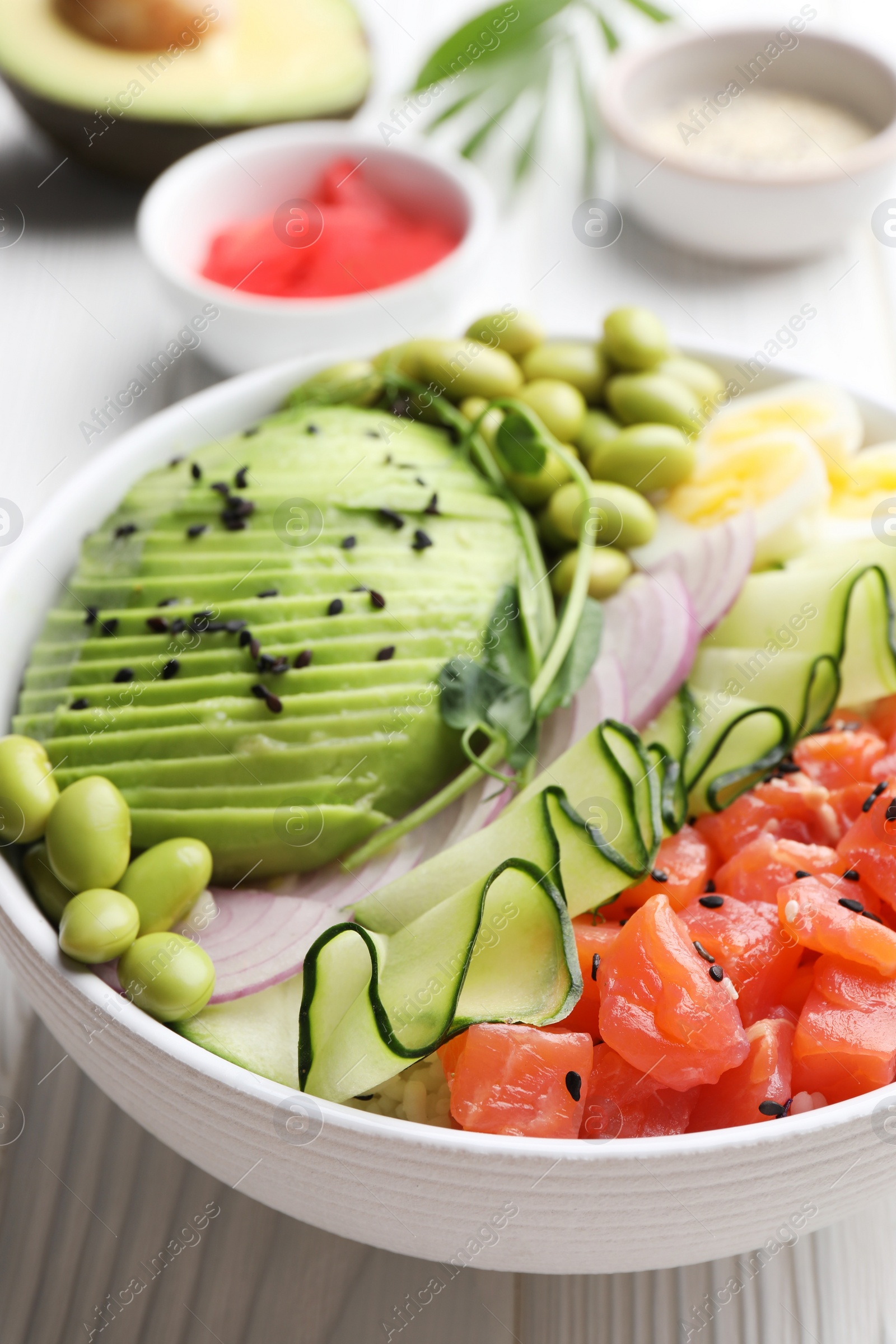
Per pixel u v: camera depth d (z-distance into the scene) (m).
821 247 0.48
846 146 0.48
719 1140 0.27
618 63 0.49
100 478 0.34
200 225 0.45
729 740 0.32
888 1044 0.28
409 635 0.32
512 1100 0.28
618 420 0.36
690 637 0.33
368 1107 0.30
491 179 0.51
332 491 0.33
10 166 0.51
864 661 0.32
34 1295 0.31
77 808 0.30
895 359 0.45
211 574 0.32
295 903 0.31
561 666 0.33
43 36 0.48
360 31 0.50
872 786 0.31
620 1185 0.27
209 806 0.31
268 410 0.36
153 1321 0.31
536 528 0.35
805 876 0.30
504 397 0.36
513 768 0.32
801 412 0.36
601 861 0.29
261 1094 0.27
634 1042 0.28
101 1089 0.33
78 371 0.45
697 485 0.35
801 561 0.34
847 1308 0.31
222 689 0.31
